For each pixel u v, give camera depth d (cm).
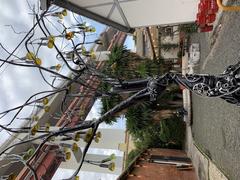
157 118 1764
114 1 846
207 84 381
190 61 1482
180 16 1036
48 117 1000
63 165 1677
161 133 1872
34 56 376
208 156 1023
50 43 382
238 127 700
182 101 1797
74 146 366
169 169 1408
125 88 400
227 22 913
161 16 1012
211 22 1023
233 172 722
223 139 842
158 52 2034
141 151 1900
